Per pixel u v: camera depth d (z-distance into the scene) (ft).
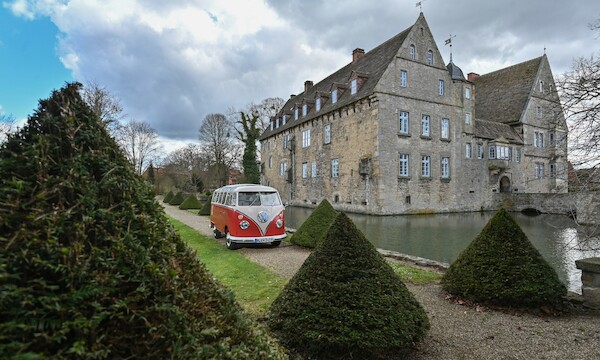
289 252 33.17
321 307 11.76
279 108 180.24
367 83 89.92
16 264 4.64
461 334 14.29
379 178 82.94
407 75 88.17
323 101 107.76
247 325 7.47
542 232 58.85
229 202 36.24
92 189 5.79
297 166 120.16
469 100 102.37
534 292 16.47
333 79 118.73
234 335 6.82
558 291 16.71
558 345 13.26
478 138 105.19
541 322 15.67
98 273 5.13
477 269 18.03
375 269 12.59
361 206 88.48
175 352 5.39
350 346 11.17
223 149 179.22
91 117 6.77
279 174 135.74
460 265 18.95
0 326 4.23
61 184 5.50
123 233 5.77
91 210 5.59
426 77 91.61
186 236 42.70
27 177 5.42
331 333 11.35
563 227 65.46
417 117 89.51
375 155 83.66
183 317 5.77
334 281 12.27
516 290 16.71
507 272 17.22
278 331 12.36
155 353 5.26
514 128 118.62
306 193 113.70
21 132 6.08
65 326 4.57
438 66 94.07
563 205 89.40
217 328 6.45
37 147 5.75
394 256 30.86
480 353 12.62
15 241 4.76
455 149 96.48
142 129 175.63
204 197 130.11
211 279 7.54
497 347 13.12
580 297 18.21
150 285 5.58
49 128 6.17
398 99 86.43
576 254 39.91
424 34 91.86
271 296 19.38
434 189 91.71
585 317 16.39
